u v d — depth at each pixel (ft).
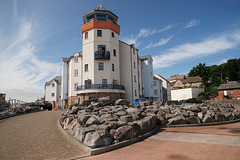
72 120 29.76
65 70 136.46
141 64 136.77
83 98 94.73
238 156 14.46
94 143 18.21
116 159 15.57
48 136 25.98
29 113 65.82
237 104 116.57
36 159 16.57
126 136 21.57
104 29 100.07
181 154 15.92
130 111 35.68
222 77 242.37
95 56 95.55
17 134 27.30
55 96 162.50
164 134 26.14
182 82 252.42
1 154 18.16
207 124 34.04
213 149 16.79
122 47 113.29
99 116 32.60
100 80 95.04
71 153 18.10
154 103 59.72
